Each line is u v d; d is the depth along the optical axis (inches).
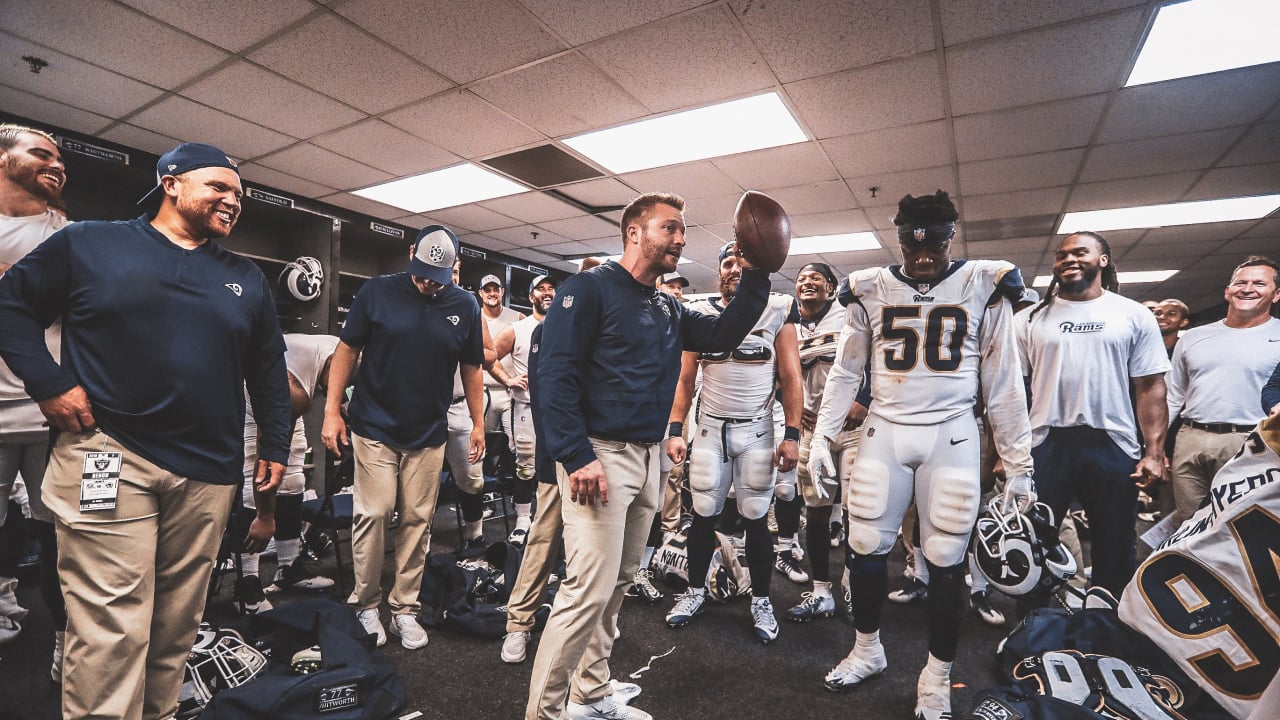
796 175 189.8
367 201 225.5
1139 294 413.4
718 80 130.8
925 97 136.3
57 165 72.8
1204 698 57.0
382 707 63.0
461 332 85.7
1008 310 62.7
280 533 101.0
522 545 112.0
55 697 65.7
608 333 53.1
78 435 45.9
